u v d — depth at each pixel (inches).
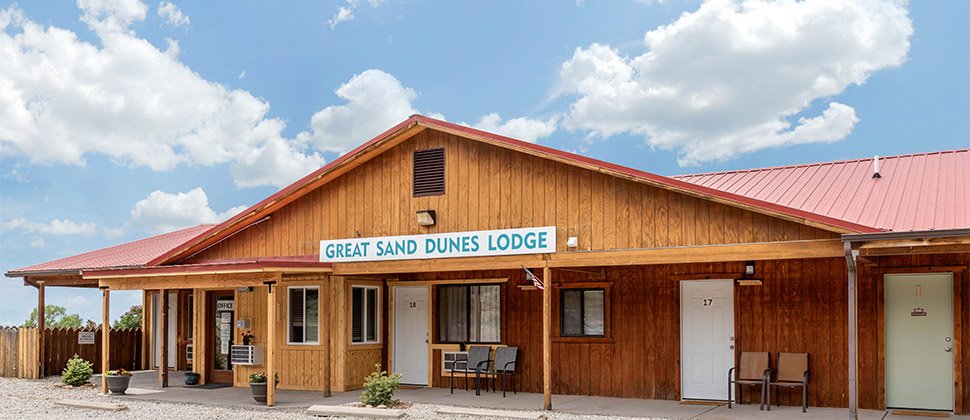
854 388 363.3
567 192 460.1
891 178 490.0
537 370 538.0
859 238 357.1
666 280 503.2
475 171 493.4
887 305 446.0
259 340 599.8
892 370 442.0
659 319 502.6
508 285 553.6
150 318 768.9
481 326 562.3
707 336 489.7
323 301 542.6
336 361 557.9
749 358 471.8
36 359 680.4
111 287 569.0
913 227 381.4
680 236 424.2
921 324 438.0
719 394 482.3
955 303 427.2
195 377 619.2
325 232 548.4
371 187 533.0
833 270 457.4
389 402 470.0
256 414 468.8
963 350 425.1
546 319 455.8
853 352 364.2
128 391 575.5
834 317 454.3
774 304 471.2
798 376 455.2
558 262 455.5
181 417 461.1
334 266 534.3
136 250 755.4
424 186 511.2
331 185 550.0
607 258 441.4
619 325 514.0
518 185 477.1
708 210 418.0
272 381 497.7
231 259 589.0
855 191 472.1
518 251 467.2
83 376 625.6
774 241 398.0
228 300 633.6
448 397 515.2
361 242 525.0
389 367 592.7
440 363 573.3
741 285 480.7
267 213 573.6
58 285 732.7
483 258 480.1
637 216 437.7
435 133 511.2
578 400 494.9
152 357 766.5
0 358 703.1
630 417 424.5
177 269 532.1
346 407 466.6
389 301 598.2
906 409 436.5
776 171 571.8
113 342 746.2
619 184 444.8
